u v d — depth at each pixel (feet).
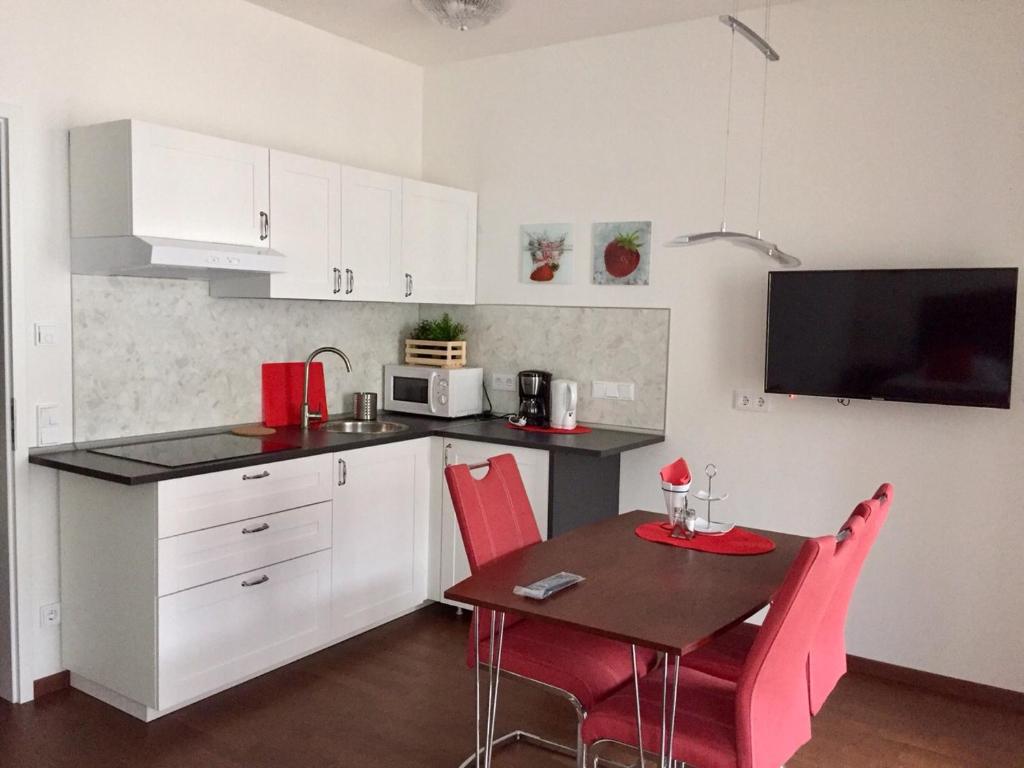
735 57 12.23
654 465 13.23
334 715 9.93
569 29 13.09
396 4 12.23
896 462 11.28
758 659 5.96
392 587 12.62
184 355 11.78
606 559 8.07
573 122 13.78
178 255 9.66
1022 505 10.50
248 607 10.37
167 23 11.28
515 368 14.62
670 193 12.89
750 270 12.23
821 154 11.62
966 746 9.61
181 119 11.52
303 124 13.25
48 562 10.32
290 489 10.81
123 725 9.61
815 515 11.91
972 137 10.60
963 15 10.57
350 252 12.55
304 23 13.10
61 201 10.21
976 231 10.64
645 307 13.19
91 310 10.62
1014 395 10.46
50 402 10.27
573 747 9.27
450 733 9.56
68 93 10.22
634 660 6.35
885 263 11.27
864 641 11.64
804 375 11.41
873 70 11.19
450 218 14.37
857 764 9.13
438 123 15.31
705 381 12.69
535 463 12.05
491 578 7.41
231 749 9.11
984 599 10.80
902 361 10.73
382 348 15.07
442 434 12.96
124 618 9.68
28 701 10.18
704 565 7.91
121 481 8.95
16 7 9.69
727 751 6.20
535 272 14.29
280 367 13.17
